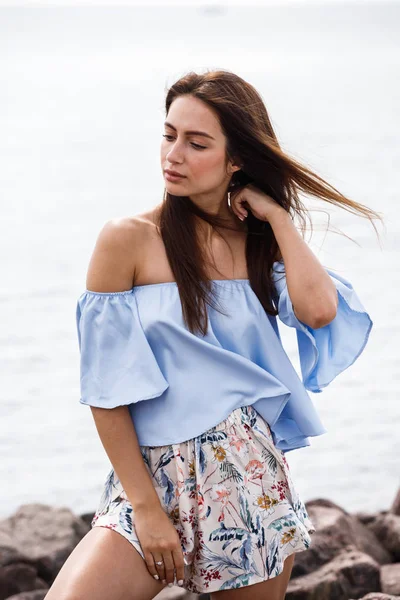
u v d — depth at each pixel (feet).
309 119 140.67
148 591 7.54
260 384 7.94
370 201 73.46
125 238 7.84
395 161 97.60
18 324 41.24
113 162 112.47
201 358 7.80
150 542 7.41
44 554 13.76
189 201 8.15
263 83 216.13
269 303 8.32
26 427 28.58
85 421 29.09
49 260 56.34
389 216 65.00
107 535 7.42
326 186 8.55
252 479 7.91
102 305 7.77
